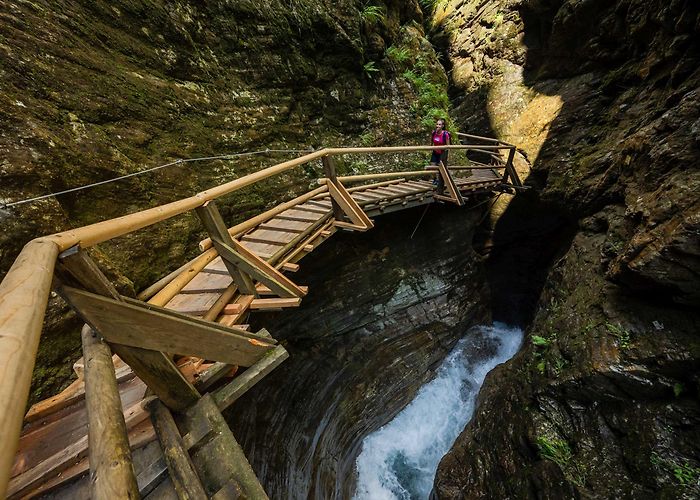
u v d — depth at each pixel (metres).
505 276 13.14
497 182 9.74
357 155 8.74
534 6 11.28
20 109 3.05
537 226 11.73
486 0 13.96
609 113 8.93
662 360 4.67
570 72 10.92
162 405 2.01
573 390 5.62
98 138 3.74
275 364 2.59
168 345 1.91
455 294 10.34
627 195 6.34
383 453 8.61
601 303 6.04
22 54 3.27
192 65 5.52
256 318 5.50
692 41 6.25
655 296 5.20
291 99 7.37
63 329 2.84
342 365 7.50
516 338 11.66
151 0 4.94
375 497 7.89
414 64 11.89
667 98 6.43
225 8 6.14
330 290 7.18
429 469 8.35
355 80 9.22
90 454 1.11
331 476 6.91
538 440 5.54
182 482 1.59
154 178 4.32
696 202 4.36
